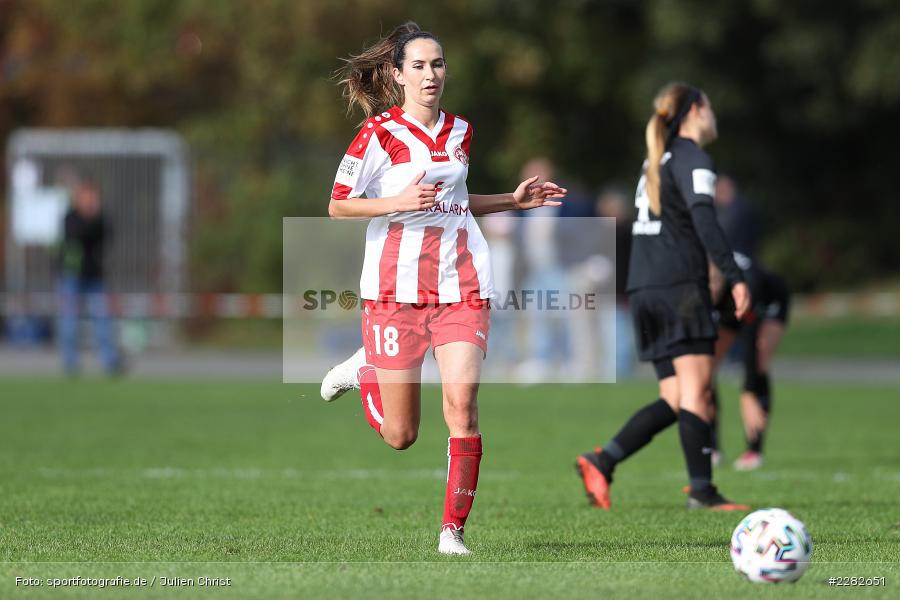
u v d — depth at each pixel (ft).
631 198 396.98
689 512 101.71
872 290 370.12
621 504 107.34
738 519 97.50
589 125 410.72
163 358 310.86
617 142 412.16
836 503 106.93
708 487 103.60
